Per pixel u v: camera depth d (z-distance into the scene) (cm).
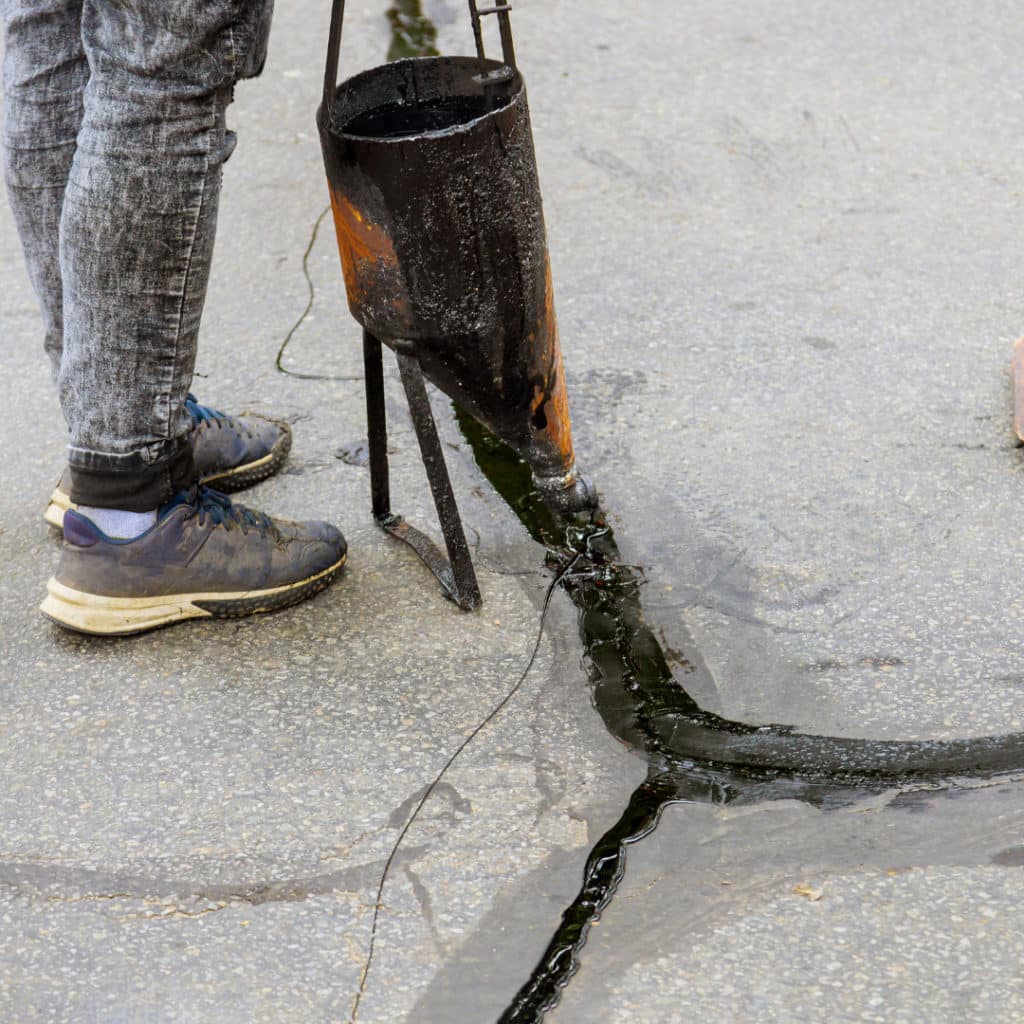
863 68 431
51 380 298
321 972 163
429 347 200
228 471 256
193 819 186
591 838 180
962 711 198
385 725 202
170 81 181
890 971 159
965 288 313
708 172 376
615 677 209
